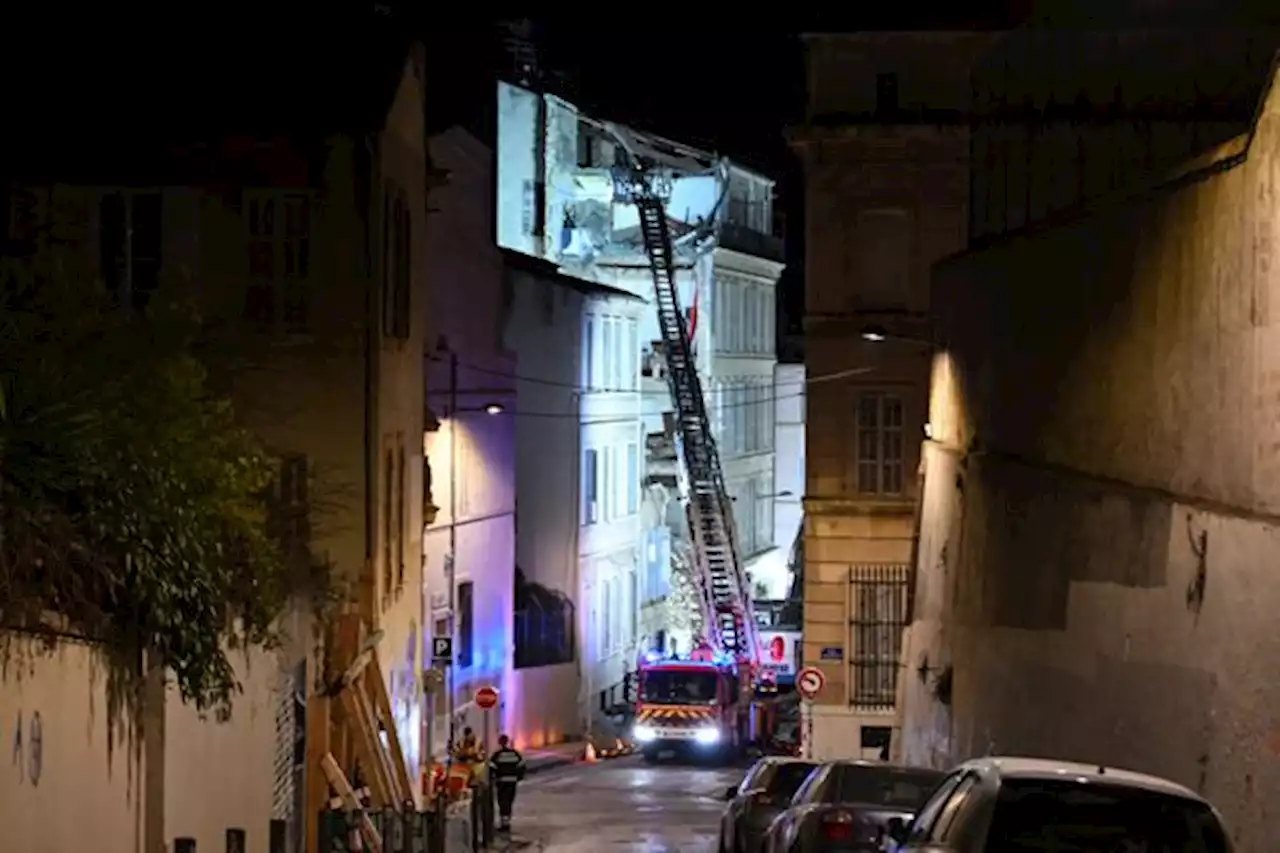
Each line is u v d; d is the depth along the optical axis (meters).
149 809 24.80
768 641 96.38
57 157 43.88
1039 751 34.84
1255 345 23.98
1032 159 66.50
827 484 68.44
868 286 67.75
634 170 98.44
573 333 86.62
